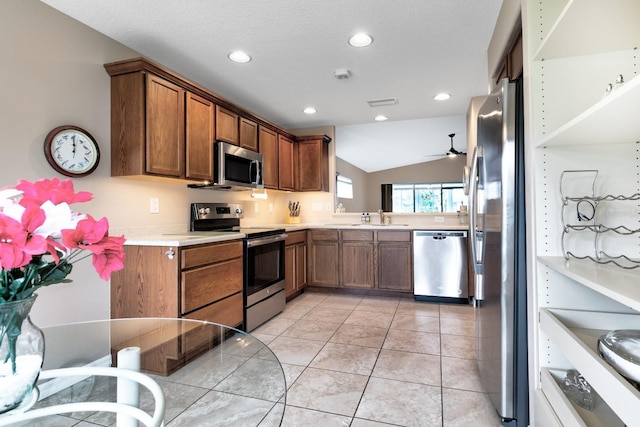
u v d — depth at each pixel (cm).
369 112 411
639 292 77
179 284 216
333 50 255
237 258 275
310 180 445
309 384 198
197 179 272
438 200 852
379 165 846
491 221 169
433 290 377
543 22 137
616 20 111
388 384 197
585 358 97
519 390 151
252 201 411
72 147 206
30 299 73
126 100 228
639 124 103
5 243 61
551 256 135
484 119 183
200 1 195
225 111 308
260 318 301
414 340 263
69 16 208
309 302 378
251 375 161
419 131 539
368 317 322
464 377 204
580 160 134
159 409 91
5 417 83
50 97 199
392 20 216
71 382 132
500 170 154
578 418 103
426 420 163
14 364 74
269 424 130
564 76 136
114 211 234
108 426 120
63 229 69
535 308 137
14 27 183
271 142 393
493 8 204
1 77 178
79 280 212
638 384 83
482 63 278
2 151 178
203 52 256
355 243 409
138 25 219
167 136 243
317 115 424
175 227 289
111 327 187
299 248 404
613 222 132
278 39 238
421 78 309
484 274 183
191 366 168
